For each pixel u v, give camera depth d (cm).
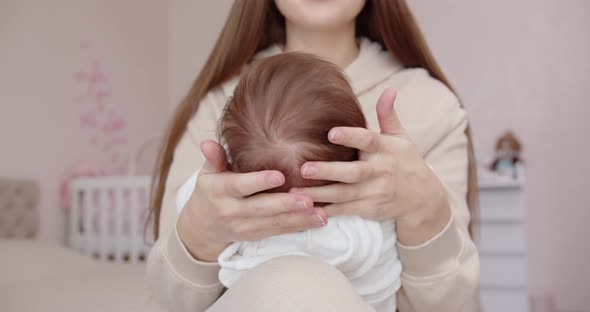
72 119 312
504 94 333
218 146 71
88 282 168
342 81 76
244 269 73
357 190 71
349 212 72
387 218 74
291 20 98
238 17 105
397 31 105
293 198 66
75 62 316
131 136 349
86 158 318
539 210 327
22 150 284
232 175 68
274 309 55
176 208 96
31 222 276
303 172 66
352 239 72
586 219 321
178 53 389
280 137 71
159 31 381
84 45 322
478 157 315
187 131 106
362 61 105
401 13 104
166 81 385
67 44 312
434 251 77
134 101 355
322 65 76
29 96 290
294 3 94
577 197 323
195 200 73
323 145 71
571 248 322
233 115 76
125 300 143
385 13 104
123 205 273
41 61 297
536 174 328
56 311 141
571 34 326
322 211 68
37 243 219
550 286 324
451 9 341
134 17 360
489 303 258
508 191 258
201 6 386
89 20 327
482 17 337
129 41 354
